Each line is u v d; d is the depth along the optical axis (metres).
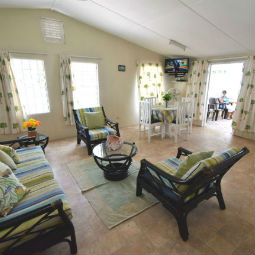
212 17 2.62
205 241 1.44
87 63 4.02
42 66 3.52
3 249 1.06
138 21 3.23
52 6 3.20
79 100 4.14
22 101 3.43
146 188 1.81
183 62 4.82
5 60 3.06
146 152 3.23
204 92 4.84
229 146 3.52
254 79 3.69
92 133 3.12
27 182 1.56
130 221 1.64
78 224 1.60
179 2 2.38
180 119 3.75
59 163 2.79
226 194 2.02
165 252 1.35
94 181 2.28
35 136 2.67
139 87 4.89
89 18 3.50
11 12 3.06
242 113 3.99
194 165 1.34
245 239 1.45
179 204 1.42
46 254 1.34
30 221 1.15
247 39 3.14
